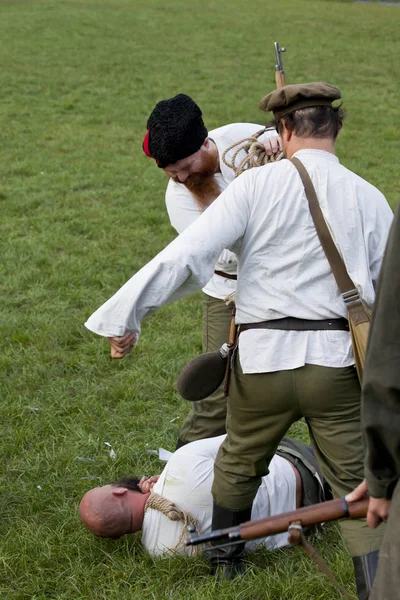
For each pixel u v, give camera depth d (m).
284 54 28.34
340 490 3.78
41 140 17.48
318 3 41.84
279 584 4.20
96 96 22.12
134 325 3.72
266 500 4.64
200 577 4.37
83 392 6.64
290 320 3.69
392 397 2.60
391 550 2.66
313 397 3.69
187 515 4.48
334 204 3.68
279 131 4.04
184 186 4.84
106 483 5.31
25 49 28.12
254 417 3.90
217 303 5.02
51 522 4.90
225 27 33.44
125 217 12.07
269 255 3.72
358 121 19.61
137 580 4.36
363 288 3.59
